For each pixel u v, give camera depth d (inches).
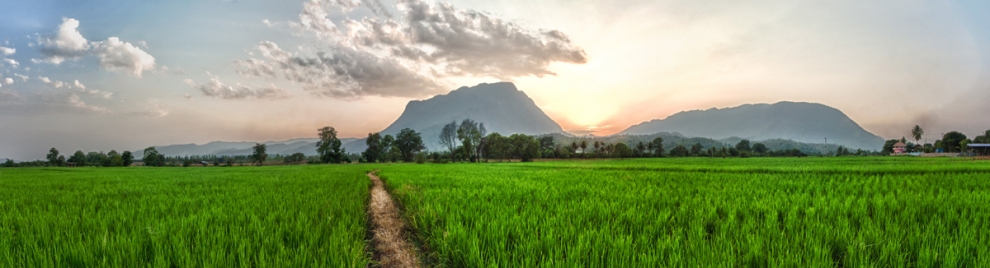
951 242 144.9
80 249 147.5
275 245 160.4
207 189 464.8
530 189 400.5
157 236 168.4
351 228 192.1
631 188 409.4
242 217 223.6
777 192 335.3
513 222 196.5
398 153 3595.0
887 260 135.5
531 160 3420.3
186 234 177.3
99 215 237.3
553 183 497.7
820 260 130.6
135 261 140.9
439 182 535.8
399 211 327.9
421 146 3959.2
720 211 241.6
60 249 148.6
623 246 147.3
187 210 271.0
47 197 384.8
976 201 251.4
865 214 210.2
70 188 514.3
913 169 776.9
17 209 281.0
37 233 183.3
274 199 332.2
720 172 780.6
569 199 314.8
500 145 3486.7
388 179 628.4
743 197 301.3
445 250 163.9
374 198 434.6
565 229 175.3
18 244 166.6
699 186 419.8
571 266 127.5
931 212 221.8
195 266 133.6
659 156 4288.9
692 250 143.3
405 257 185.5
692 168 981.2
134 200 342.0
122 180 714.8
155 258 137.8
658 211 242.4
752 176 618.2
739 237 163.2
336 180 631.8
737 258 136.0
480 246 160.4
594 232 169.0
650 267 127.9
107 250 148.3
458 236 169.6
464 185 480.7
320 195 375.9
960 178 506.0
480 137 3474.4
